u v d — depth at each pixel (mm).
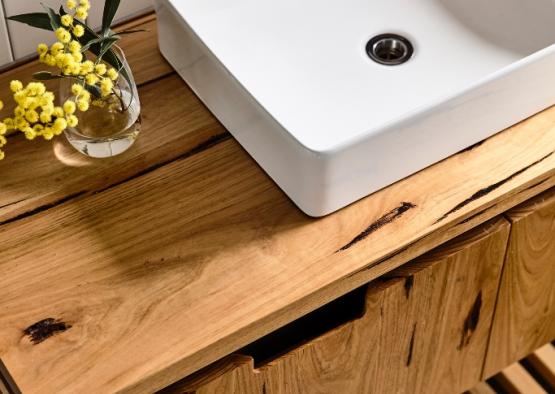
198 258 940
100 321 897
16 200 984
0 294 914
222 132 1042
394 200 981
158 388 892
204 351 887
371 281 1018
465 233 1049
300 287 918
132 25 1162
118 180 1000
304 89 1049
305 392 1087
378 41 1112
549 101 1049
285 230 960
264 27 1090
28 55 1140
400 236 952
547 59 979
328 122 1021
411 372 1209
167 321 897
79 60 896
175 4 1044
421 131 949
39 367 868
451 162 1012
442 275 1059
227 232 959
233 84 954
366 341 1077
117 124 982
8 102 1073
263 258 939
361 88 1060
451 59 1101
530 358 1652
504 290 1178
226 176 1004
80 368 868
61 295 914
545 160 1011
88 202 983
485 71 1091
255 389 1016
